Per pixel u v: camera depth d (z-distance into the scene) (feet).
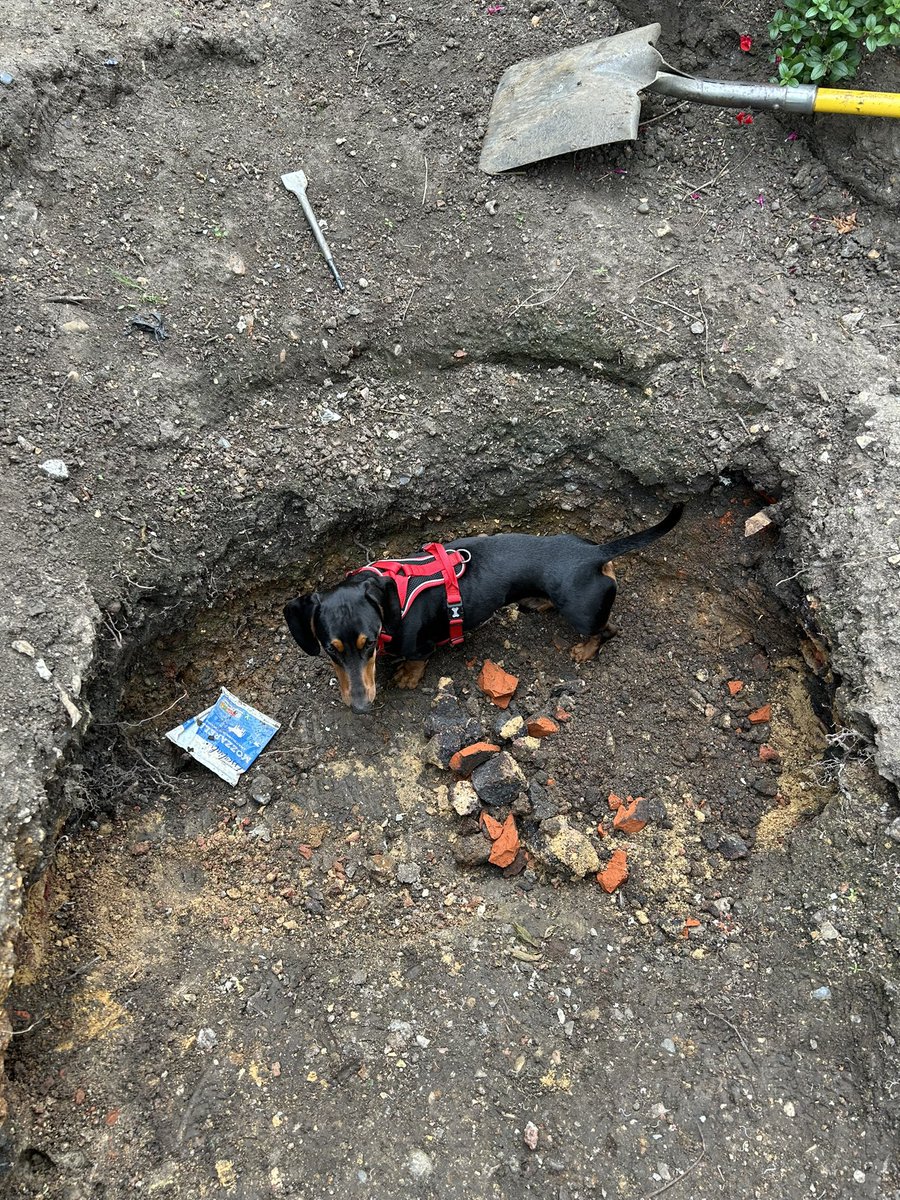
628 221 5.48
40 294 4.98
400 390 5.50
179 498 4.99
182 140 5.43
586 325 5.33
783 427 5.11
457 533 5.84
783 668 5.37
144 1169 3.90
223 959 4.47
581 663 5.57
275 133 5.58
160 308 5.15
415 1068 4.15
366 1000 4.34
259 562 5.33
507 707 5.43
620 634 5.62
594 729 5.29
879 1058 4.02
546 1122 4.02
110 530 4.79
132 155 5.32
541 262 5.41
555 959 4.50
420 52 5.81
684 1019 4.30
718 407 5.22
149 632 4.99
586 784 5.08
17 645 4.33
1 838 3.98
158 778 5.02
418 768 5.13
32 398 4.82
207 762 5.10
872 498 4.85
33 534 4.60
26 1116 3.95
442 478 5.51
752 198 5.59
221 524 5.10
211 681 5.37
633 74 5.36
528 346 5.41
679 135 5.65
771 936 4.46
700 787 5.11
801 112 5.24
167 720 5.21
